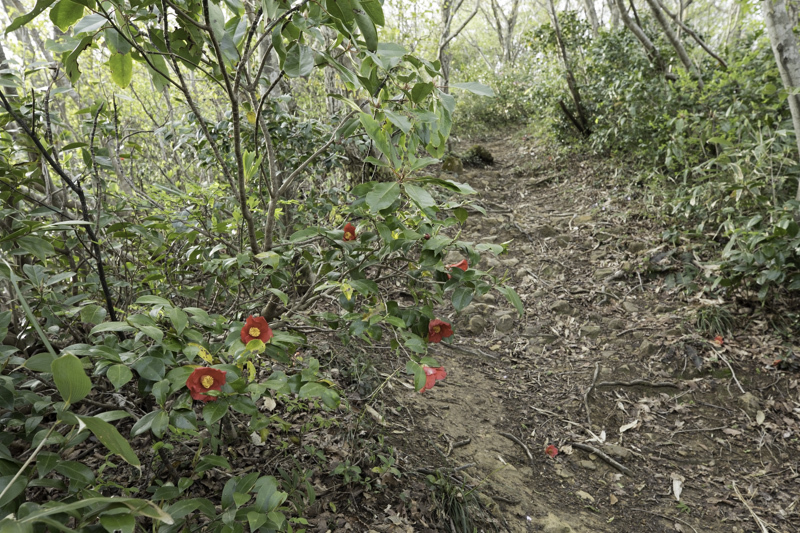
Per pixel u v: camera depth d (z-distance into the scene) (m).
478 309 4.48
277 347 1.52
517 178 8.27
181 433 1.48
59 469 0.99
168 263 2.19
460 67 15.30
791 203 3.68
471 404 3.29
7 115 1.90
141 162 4.13
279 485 1.85
